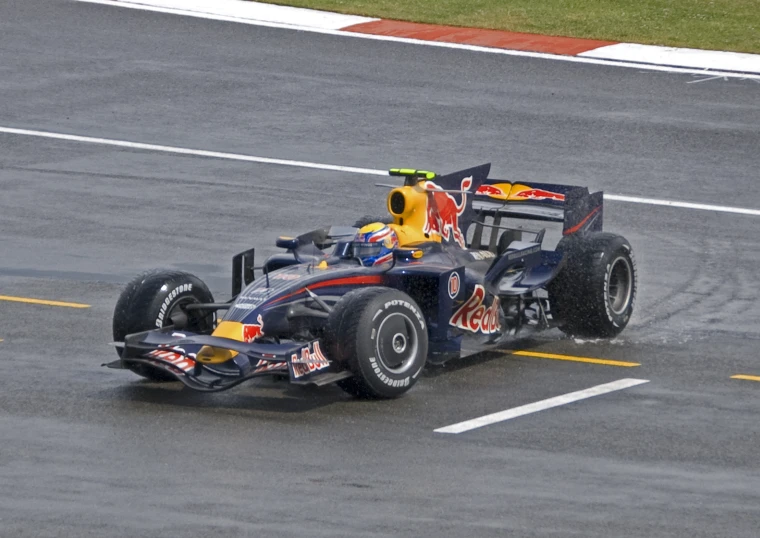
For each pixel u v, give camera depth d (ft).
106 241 200.75
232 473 115.03
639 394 138.21
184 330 142.20
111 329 161.17
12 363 147.23
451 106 283.59
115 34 337.72
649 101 288.30
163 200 223.30
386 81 302.04
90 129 266.98
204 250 196.44
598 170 241.96
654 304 173.47
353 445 122.11
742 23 349.41
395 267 144.15
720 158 250.98
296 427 126.82
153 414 130.72
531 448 122.01
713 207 221.87
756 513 107.65
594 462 118.62
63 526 103.96
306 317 137.80
